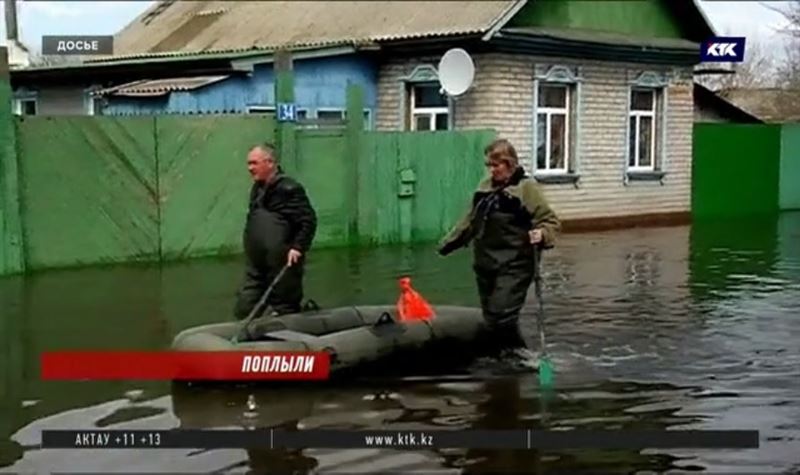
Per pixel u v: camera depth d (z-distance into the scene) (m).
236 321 8.22
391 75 18.88
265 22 21.59
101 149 12.53
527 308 10.23
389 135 15.20
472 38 17.38
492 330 7.91
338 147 14.67
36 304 10.10
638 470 5.39
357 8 20.55
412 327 7.54
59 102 20.14
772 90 22.89
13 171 11.75
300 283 8.03
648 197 20.67
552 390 6.97
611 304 10.45
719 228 19.05
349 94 14.77
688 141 21.34
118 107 18.12
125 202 12.79
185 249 13.34
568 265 13.55
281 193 7.91
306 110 17.95
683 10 20.94
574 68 19.05
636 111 20.64
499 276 7.92
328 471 5.32
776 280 12.16
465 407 6.54
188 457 5.57
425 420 6.25
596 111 19.58
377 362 7.27
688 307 10.27
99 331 8.84
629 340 8.62
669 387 7.08
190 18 23.25
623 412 6.45
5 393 6.90
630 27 20.20
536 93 18.45
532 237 7.71
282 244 7.88
